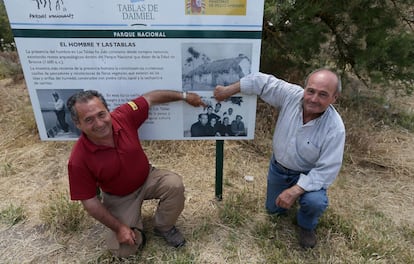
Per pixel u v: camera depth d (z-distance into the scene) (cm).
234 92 219
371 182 303
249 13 199
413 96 465
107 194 224
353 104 429
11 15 196
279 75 394
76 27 200
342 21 354
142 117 215
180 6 196
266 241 233
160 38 205
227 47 209
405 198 284
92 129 181
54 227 242
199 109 230
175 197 216
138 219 221
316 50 359
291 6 306
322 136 199
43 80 217
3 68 497
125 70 215
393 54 338
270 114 382
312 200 203
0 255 225
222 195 279
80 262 220
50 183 291
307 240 228
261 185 294
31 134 361
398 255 224
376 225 250
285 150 214
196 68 215
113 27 201
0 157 322
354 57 363
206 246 233
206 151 337
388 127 394
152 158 325
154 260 222
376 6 335
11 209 256
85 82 218
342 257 224
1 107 408
